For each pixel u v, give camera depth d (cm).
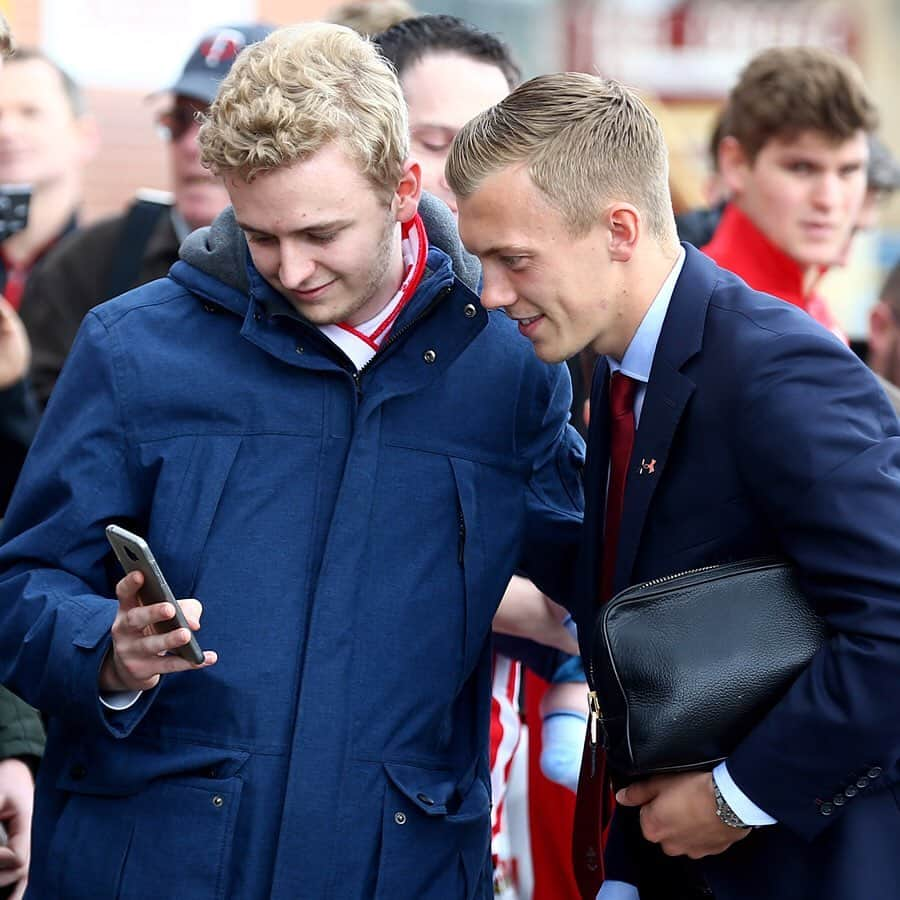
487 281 982
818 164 1527
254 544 981
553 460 1098
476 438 1034
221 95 946
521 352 1055
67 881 986
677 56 2928
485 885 1057
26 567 993
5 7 2400
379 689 989
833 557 913
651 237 987
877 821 952
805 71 1522
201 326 1009
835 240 1551
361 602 991
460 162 977
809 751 915
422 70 1269
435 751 1016
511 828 1342
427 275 1020
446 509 1019
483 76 1280
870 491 905
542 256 964
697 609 944
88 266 1608
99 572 1006
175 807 969
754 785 925
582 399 1273
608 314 986
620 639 941
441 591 1012
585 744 1050
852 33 2998
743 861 976
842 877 942
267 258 954
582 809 1053
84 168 2445
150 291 1028
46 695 960
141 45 2469
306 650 974
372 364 1012
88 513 983
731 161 1572
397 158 961
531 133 960
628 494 983
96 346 1002
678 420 965
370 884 981
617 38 2919
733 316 966
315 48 946
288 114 917
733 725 938
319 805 965
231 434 992
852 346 1714
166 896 961
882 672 898
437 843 1003
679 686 932
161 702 984
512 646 1250
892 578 898
